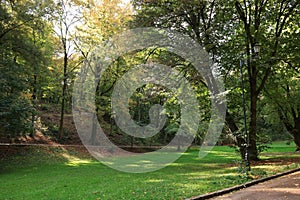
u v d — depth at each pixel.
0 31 16.00
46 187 9.20
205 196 7.11
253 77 16.52
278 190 7.93
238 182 9.11
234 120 17.20
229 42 16.16
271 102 21.59
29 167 15.85
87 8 22.03
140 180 10.08
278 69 18.25
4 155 17.56
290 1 16.48
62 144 22.47
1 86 13.88
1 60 15.33
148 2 15.64
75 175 12.09
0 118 13.82
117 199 6.90
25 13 16.64
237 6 16.02
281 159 16.86
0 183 10.58
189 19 15.98
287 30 18.39
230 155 23.39
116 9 21.36
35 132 22.84
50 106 30.19
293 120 26.34
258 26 16.64
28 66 17.55
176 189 7.98
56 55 24.08
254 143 16.20
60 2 21.66
